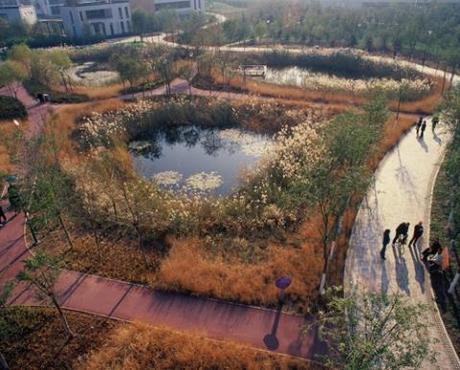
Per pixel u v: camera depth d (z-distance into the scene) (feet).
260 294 40.50
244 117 90.43
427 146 72.54
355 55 138.21
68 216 52.90
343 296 39.86
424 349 25.50
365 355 25.50
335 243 46.93
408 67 125.39
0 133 64.49
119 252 47.88
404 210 54.13
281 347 35.12
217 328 37.32
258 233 51.65
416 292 40.73
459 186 53.31
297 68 141.79
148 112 89.35
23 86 112.98
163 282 42.34
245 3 342.85
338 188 38.45
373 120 58.18
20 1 272.92
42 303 40.29
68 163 64.64
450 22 162.91
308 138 68.85
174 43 175.73
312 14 201.98
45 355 35.06
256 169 66.54
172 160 77.10
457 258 44.93
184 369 33.32
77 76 135.13
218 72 116.37
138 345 35.04
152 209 55.42
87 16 203.41
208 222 53.57
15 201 47.47
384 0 279.49
